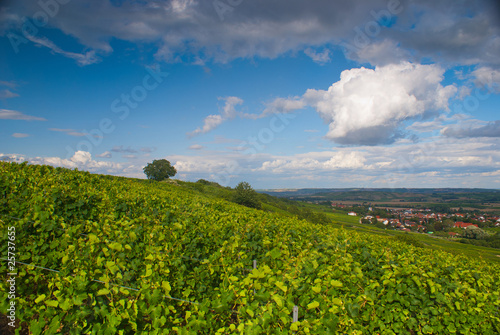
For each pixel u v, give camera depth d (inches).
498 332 196.9
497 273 331.6
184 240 227.6
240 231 306.2
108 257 160.2
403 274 204.4
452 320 191.6
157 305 139.7
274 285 151.9
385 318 188.2
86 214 290.0
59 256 169.5
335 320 140.8
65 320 128.5
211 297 180.9
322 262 223.3
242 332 133.6
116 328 134.8
